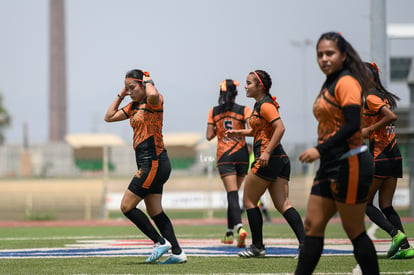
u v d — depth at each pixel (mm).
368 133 14117
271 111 14109
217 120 17922
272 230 27422
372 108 14188
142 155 13461
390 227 14195
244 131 15711
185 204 47406
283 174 14539
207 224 37156
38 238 23219
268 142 14383
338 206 9031
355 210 9008
